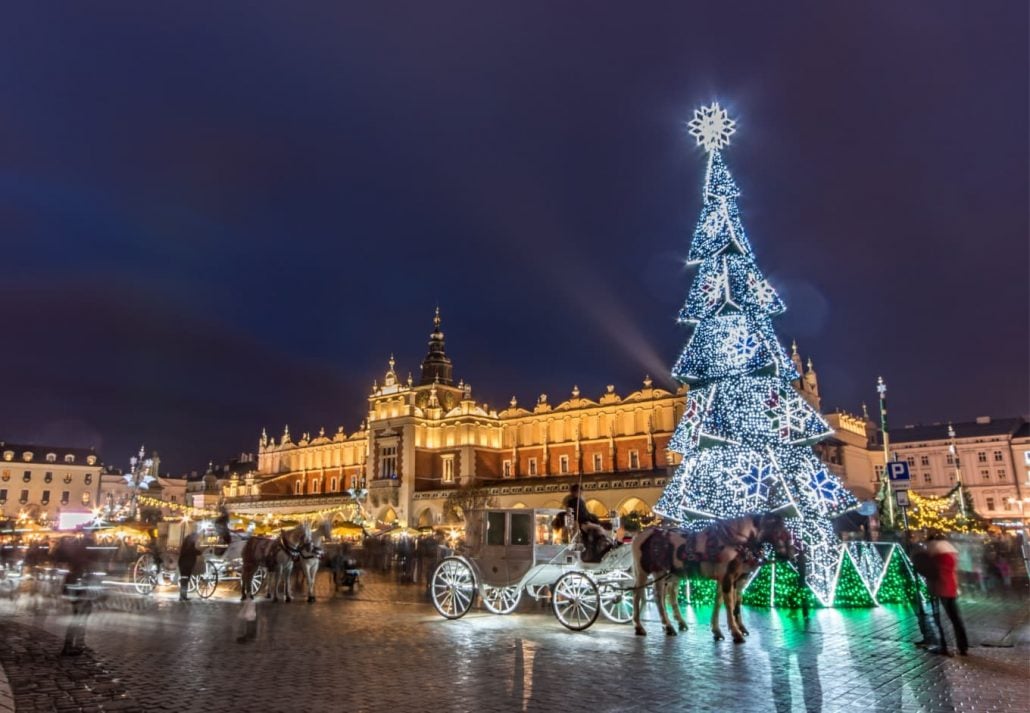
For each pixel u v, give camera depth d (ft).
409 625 62.95
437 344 360.07
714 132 89.76
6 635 58.75
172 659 46.98
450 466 317.01
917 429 354.54
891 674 41.63
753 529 54.49
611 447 291.99
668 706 34.78
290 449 414.82
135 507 194.80
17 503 433.48
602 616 68.33
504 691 37.78
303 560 84.89
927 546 51.52
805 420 80.53
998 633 57.47
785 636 55.16
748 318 82.79
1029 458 284.82
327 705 35.27
